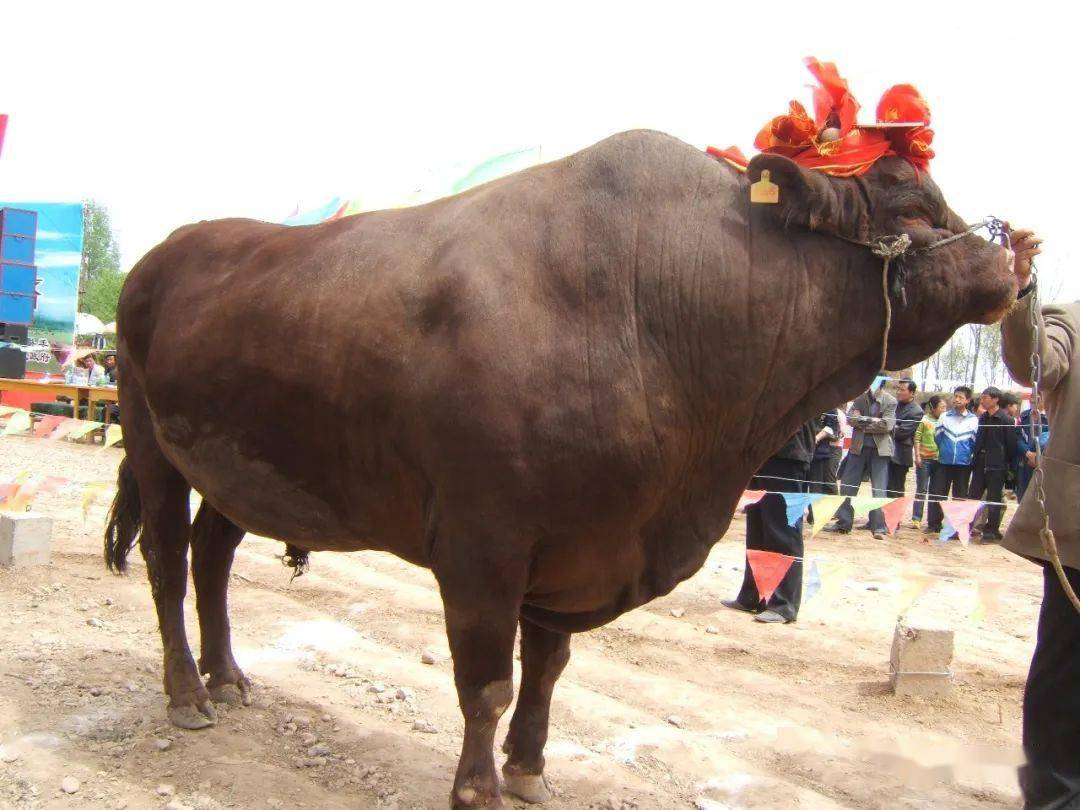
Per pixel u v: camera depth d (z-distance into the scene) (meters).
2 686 4.20
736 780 3.82
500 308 2.87
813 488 11.03
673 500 3.03
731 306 2.91
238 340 3.41
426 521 3.05
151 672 4.57
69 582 6.10
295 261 3.43
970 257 2.93
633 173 3.02
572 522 2.86
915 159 2.97
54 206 21.48
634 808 3.53
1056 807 3.27
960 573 9.20
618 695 4.87
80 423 8.87
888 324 2.91
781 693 5.03
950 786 3.94
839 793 3.85
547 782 3.60
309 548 3.65
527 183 3.14
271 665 4.87
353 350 3.09
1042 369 3.19
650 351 2.91
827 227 2.91
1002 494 11.27
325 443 3.22
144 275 4.12
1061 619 3.28
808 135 2.97
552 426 2.78
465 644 2.93
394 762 3.74
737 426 3.01
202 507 4.36
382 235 3.30
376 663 4.95
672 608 6.86
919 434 11.89
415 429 2.95
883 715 4.78
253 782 3.46
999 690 5.25
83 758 3.58
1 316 17.86
